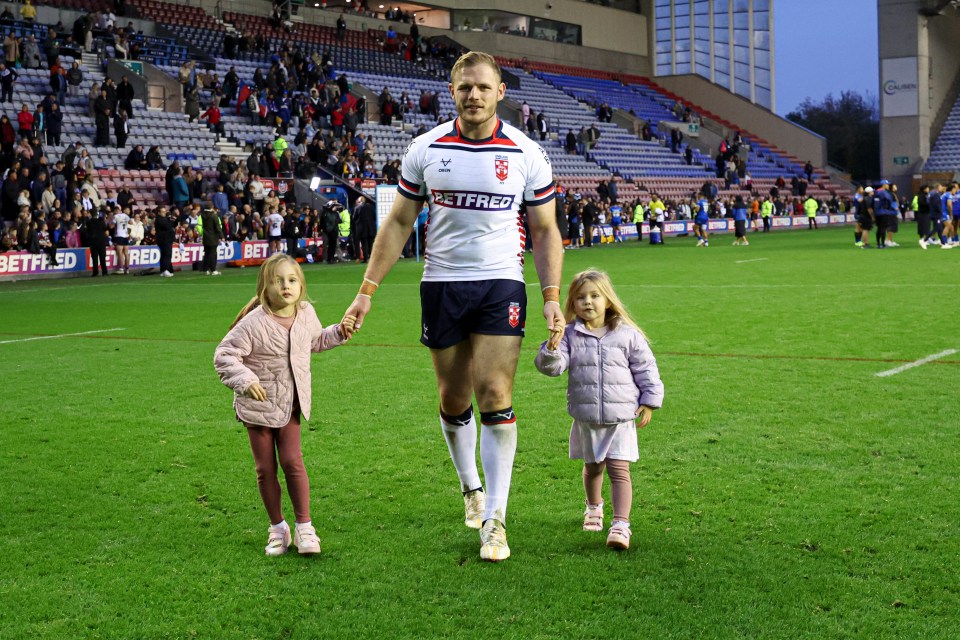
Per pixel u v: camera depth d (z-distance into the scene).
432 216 4.43
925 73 54.62
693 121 55.06
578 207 32.19
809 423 6.52
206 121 32.38
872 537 4.35
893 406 6.96
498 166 4.33
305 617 3.64
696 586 3.84
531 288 17.31
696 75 59.03
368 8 50.84
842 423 6.49
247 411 4.28
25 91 29.64
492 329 4.37
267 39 40.75
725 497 4.98
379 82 42.66
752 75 57.94
